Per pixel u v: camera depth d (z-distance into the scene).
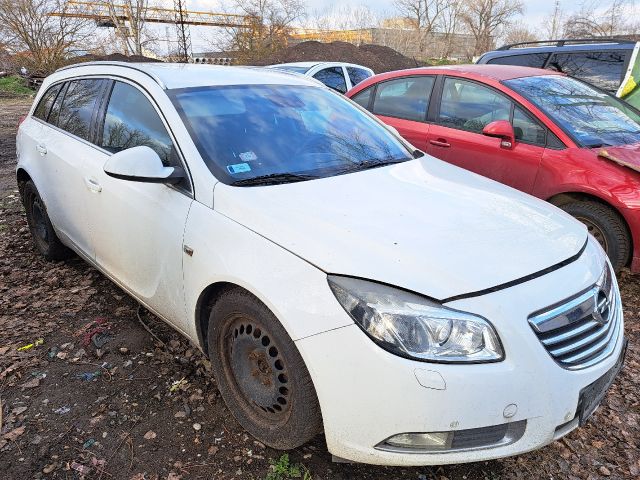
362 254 2.20
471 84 5.20
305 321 2.14
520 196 2.97
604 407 2.97
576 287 2.25
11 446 2.58
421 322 2.01
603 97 5.28
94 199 3.44
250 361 2.52
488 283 2.10
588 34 25.72
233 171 2.81
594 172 4.15
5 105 17.55
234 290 2.50
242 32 30.39
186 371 3.16
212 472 2.46
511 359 2.02
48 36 27.03
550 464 2.59
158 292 3.04
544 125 4.57
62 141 3.91
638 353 3.47
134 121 3.28
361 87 6.21
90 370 3.16
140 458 2.53
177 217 2.78
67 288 4.18
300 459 2.54
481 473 2.52
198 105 3.11
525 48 7.62
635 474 2.54
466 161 5.04
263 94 3.45
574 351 2.19
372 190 2.79
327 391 2.12
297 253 2.28
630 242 4.09
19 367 3.17
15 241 5.23
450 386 1.97
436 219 2.50
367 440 2.10
